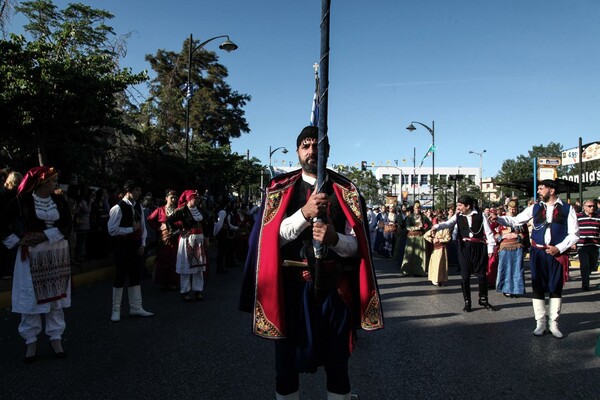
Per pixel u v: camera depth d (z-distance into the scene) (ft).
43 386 13.38
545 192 19.48
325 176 8.00
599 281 36.65
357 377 14.30
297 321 8.46
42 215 15.69
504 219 21.17
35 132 39.91
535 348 17.44
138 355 16.28
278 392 8.74
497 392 13.12
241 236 46.98
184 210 26.23
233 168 96.32
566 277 19.36
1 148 42.60
